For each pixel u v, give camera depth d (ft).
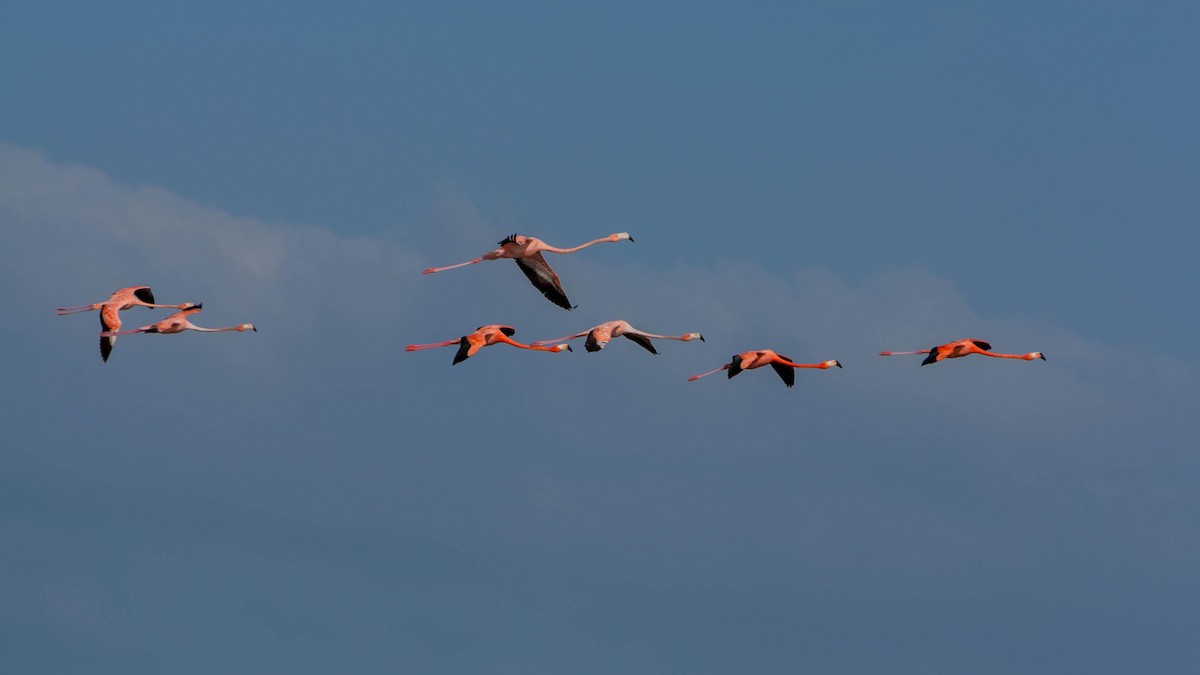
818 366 249.14
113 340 268.00
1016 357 249.14
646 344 255.70
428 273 273.13
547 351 245.45
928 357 250.78
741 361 246.68
